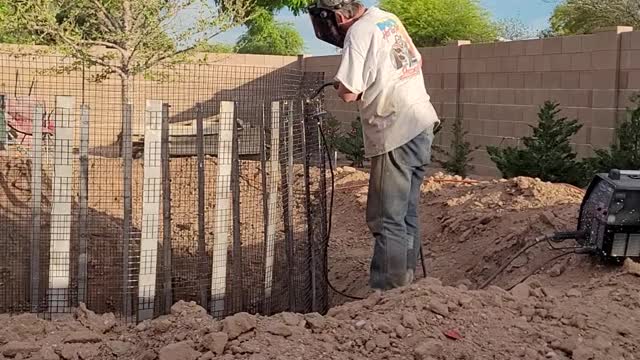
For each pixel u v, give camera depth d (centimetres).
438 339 396
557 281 578
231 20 1202
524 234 704
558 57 1320
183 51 1196
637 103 1171
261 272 721
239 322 399
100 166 987
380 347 392
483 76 1500
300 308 654
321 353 386
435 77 1631
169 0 1165
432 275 747
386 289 547
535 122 1378
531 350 393
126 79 1195
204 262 661
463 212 844
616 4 2128
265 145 656
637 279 516
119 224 829
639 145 1073
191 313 454
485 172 1509
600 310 451
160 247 739
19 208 825
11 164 888
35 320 469
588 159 1112
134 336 446
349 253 863
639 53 1173
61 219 545
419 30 2797
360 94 526
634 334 424
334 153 1234
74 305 624
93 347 434
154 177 550
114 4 1176
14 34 1189
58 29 1108
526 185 851
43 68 1284
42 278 655
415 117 533
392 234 546
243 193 923
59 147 540
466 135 1551
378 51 518
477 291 464
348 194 1054
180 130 1097
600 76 1238
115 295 653
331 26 552
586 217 583
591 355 392
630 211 545
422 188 966
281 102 638
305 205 701
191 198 980
